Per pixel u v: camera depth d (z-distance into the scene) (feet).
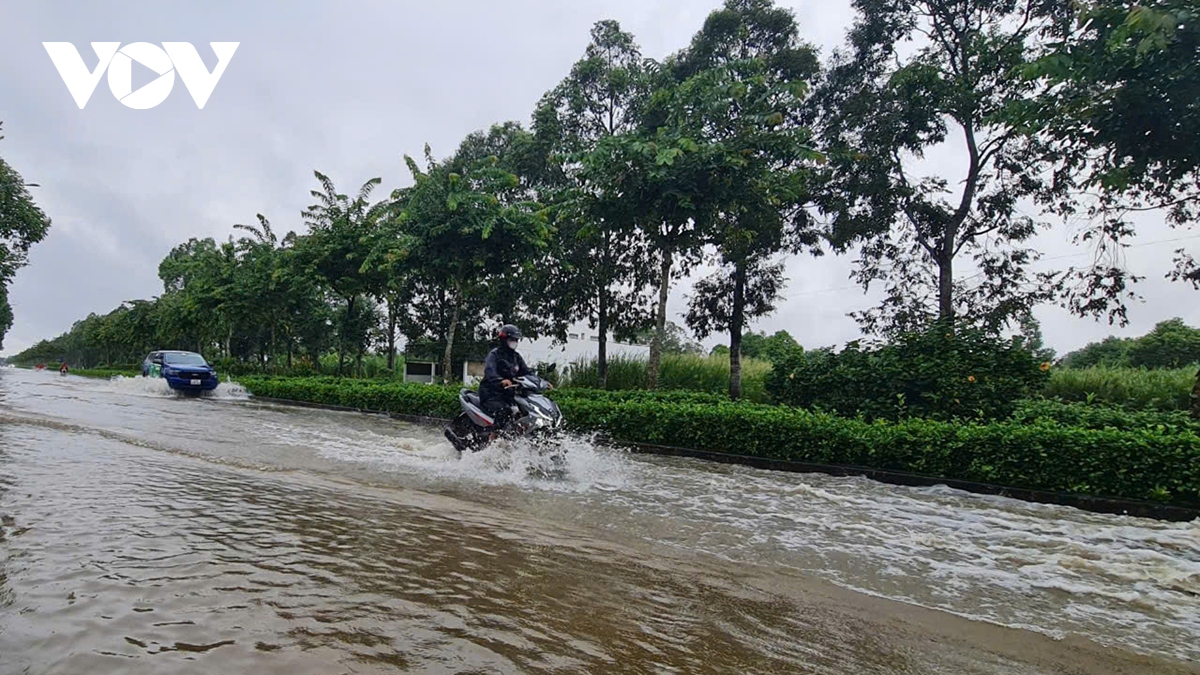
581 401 38.86
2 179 78.13
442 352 92.94
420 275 73.51
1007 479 24.48
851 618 10.85
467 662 8.25
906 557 14.85
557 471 24.91
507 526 15.62
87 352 253.65
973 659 9.46
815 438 29.14
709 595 11.53
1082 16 30.17
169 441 27.30
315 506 16.44
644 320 78.48
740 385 71.15
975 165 58.54
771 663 8.87
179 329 121.90
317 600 10.00
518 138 79.20
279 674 7.60
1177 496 21.42
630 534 15.71
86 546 11.87
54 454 21.58
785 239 67.82
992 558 15.06
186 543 12.46
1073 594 12.67
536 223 62.75
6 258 78.69
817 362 42.14
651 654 8.90
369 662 8.05
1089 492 22.88
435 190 62.44
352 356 116.98
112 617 8.92
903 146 59.41
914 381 37.68
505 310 84.94
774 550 14.94
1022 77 32.73
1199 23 27.22
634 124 70.49
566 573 12.21
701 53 68.49
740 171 47.29
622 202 48.96
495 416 25.80
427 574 11.62
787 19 66.49
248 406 53.31
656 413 34.32
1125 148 32.63
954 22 58.39
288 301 91.61
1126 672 9.25
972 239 61.46
